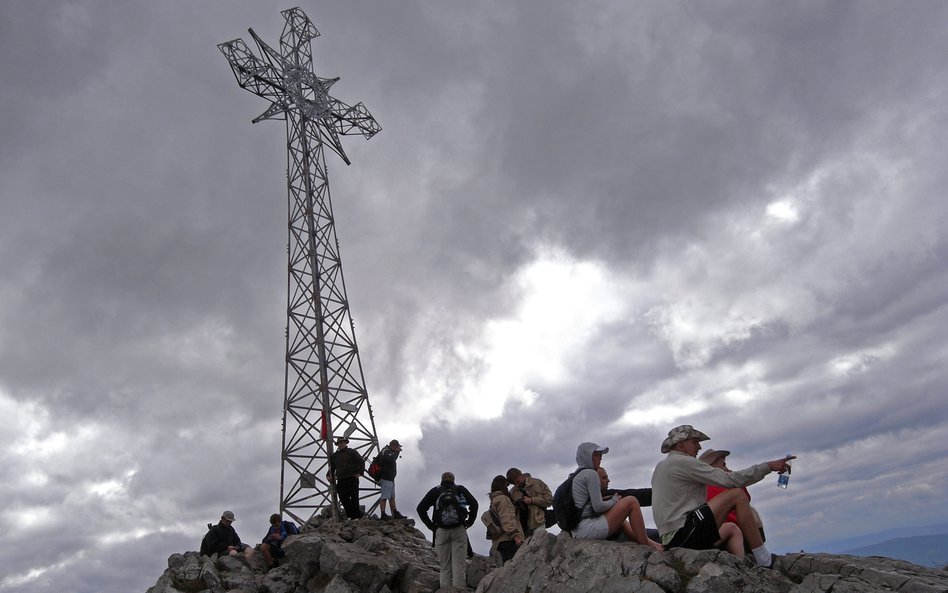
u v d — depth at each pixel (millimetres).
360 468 24422
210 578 19859
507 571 13094
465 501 16938
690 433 11461
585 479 12336
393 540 21594
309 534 20922
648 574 10953
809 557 11133
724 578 10430
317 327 29016
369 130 35344
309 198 31312
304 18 35812
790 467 10641
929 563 11492
